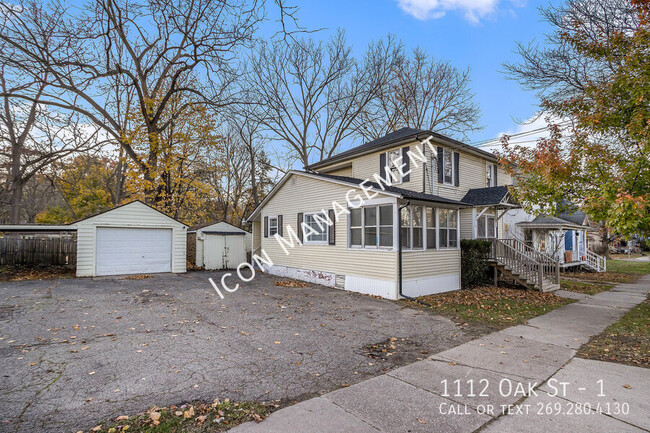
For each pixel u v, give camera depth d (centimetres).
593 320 759
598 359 507
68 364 459
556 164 771
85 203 2767
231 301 916
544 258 1309
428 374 449
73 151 2053
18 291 982
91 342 554
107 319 700
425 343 589
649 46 677
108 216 1370
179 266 1545
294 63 2611
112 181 2894
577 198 793
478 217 1399
